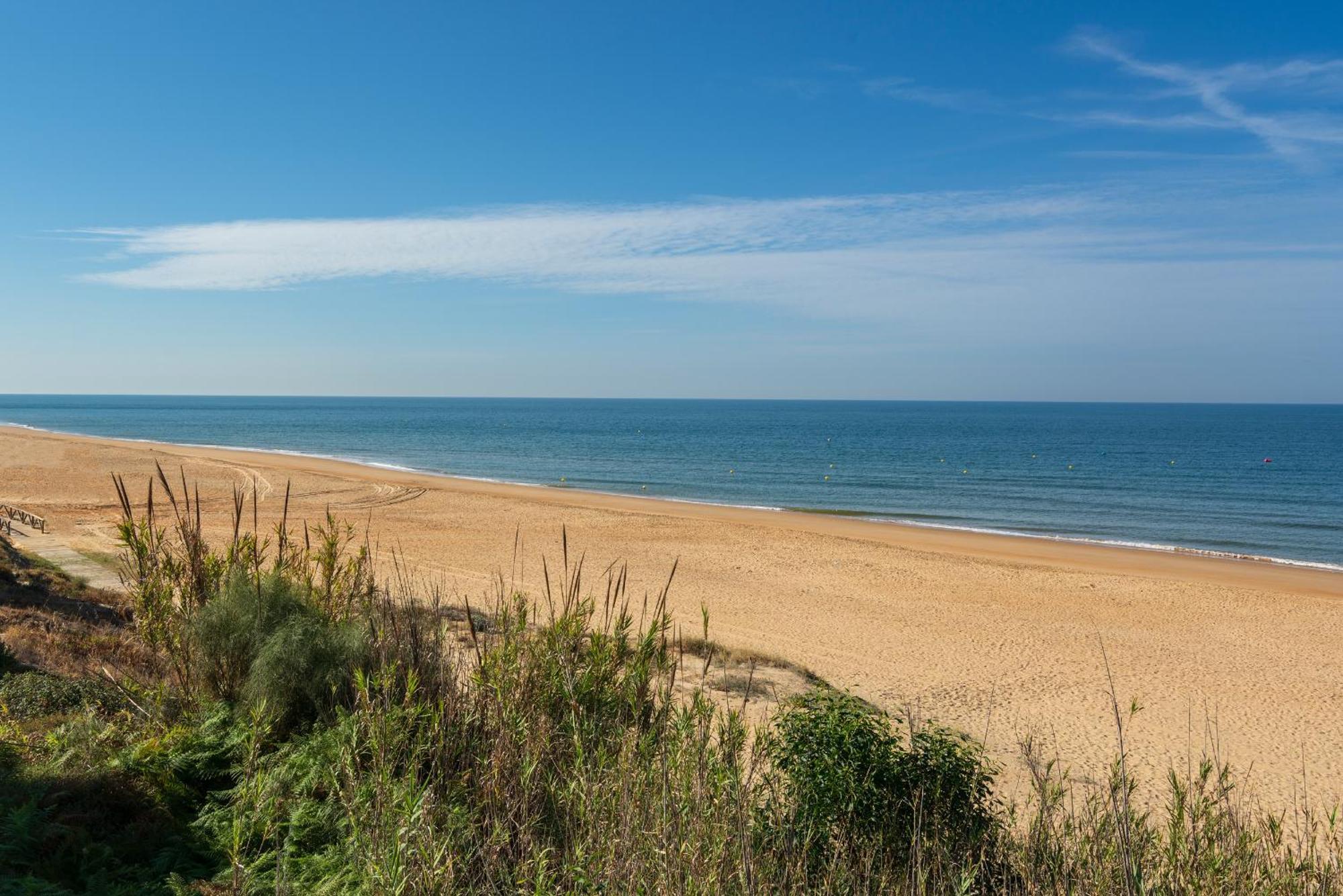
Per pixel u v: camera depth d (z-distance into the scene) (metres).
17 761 5.67
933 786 5.74
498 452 91.56
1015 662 16.78
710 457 87.94
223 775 5.81
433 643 6.59
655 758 5.07
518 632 6.48
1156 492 58.53
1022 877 5.11
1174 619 21.31
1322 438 130.62
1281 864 5.30
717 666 14.32
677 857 4.00
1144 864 5.25
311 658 6.48
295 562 8.77
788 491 57.56
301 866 4.69
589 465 76.06
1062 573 27.19
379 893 3.92
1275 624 21.11
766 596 22.50
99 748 5.96
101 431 117.44
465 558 25.62
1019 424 181.75
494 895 4.00
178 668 6.99
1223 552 34.38
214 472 51.28
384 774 4.57
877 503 50.84
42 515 31.53
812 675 14.59
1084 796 9.91
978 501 52.88
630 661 6.37
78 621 11.85
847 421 193.00
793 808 5.31
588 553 27.94
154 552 7.79
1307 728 13.45
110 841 5.03
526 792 4.69
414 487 47.19
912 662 16.47
